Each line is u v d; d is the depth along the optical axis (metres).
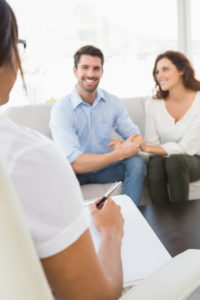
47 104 2.65
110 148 2.48
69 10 3.30
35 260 0.37
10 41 0.49
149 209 1.51
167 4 3.46
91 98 2.37
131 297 0.51
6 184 0.35
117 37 3.44
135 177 2.21
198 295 0.78
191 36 3.55
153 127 2.57
